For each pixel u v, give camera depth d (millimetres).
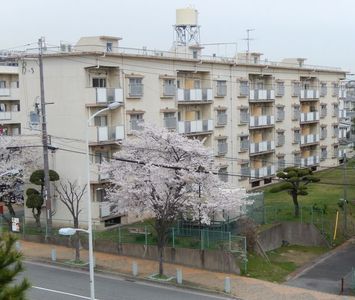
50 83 33250
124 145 26438
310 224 33594
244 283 24297
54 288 22906
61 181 33250
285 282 25422
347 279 25969
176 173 24781
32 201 31500
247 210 32094
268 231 31688
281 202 40625
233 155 45469
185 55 40500
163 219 24875
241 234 29000
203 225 28828
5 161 32969
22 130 34844
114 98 33375
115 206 29609
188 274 25328
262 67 48625
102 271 25547
